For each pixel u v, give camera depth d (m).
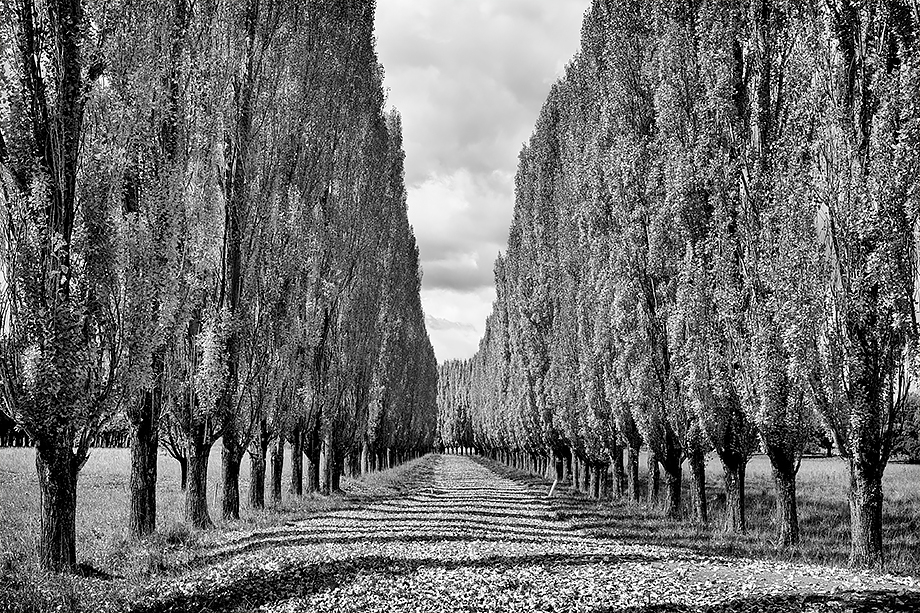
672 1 21.95
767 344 17.05
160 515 21.25
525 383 48.31
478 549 16.66
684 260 21.17
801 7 16.75
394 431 59.53
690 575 12.97
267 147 23.12
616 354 28.11
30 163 11.75
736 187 19.08
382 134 44.44
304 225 26.95
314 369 31.14
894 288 14.38
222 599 10.90
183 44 17.64
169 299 14.38
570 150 36.84
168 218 14.69
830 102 15.47
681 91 21.69
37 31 12.08
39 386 11.43
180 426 19.38
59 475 11.97
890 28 14.79
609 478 36.56
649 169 25.16
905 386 14.46
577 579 12.70
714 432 19.88
